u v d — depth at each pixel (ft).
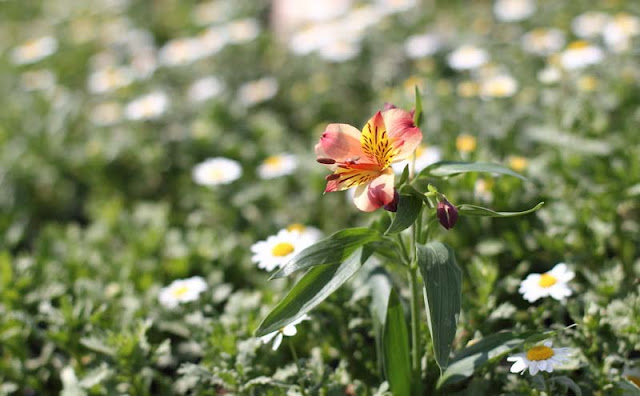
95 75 6.12
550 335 2.79
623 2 5.43
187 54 6.09
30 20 8.79
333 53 5.39
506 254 3.38
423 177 2.79
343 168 2.65
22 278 3.50
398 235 2.81
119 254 3.89
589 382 2.90
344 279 2.73
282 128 4.73
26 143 5.20
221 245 3.73
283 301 2.72
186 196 4.37
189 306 3.36
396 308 2.88
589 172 3.60
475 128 4.08
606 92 4.19
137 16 7.91
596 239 3.31
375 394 2.95
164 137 5.03
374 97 5.14
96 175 4.82
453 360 2.90
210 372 2.99
